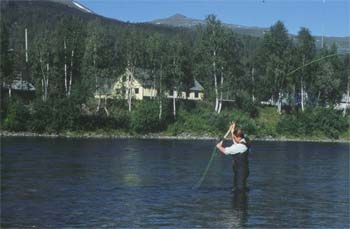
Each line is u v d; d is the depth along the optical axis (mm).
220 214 14445
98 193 18047
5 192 18062
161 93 96688
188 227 12727
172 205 15758
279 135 96312
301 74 98438
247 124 94562
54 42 93062
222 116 94938
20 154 39375
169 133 92875
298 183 22188
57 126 85438
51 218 13609
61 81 93375
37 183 20641
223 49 97312
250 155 45969
